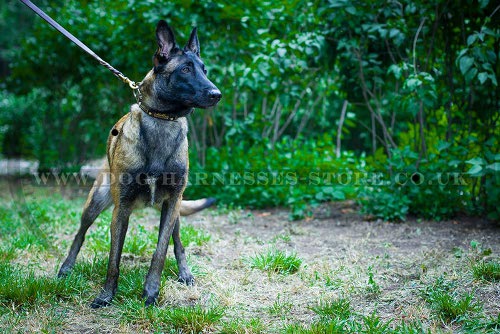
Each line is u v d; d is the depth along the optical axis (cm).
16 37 816
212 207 656
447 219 551
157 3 626
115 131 363
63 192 762
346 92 640
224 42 654
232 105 729
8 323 303
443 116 590
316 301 331
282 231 530
